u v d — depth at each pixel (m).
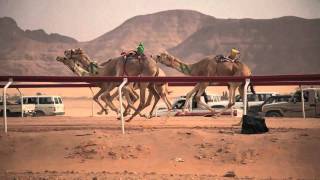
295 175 9.85
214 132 12.54
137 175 9.95
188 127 14.02
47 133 12.55
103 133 12.38
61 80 12.77
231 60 17.70
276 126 14.98
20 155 11.33
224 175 9.90
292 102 25.16
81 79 12.70
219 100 28.48
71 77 12.73
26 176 9.96
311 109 24.80
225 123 16.42
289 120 18.83
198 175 9.91
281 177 9.75
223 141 11.37
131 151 11.15
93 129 13.58
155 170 10.34
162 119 19.03
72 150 11.39
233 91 17.48
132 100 18.25
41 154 11.32
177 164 10.60
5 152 11.43
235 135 11.84
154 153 11.09
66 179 9.66
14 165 10.85
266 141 11.20
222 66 17.56
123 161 10.84
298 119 19.61
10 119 22.98
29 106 32.91
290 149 10.81
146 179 9.58
